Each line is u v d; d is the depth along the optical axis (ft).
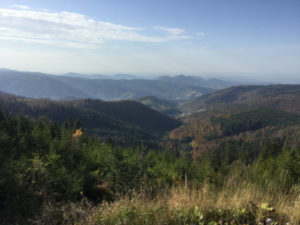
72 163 24.88
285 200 9.77
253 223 7.67
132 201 9.46
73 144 46.73
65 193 13.60
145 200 9.93
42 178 14.46
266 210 8.18
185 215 7.71
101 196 15.43
